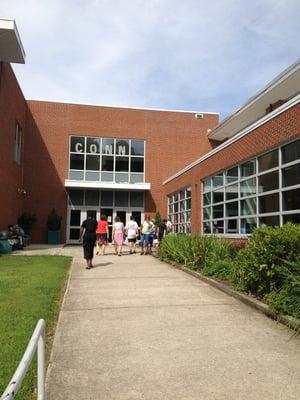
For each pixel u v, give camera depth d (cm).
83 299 933
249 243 945
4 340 603
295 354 575
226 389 468
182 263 1475
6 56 2148
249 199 1534
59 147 3036
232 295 948
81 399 448
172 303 888
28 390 454
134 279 1205
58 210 2998
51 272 1283
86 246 1434
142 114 3177
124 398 449
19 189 2812
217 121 3256
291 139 1219
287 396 449
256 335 660
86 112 3100
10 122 2430
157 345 619
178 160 3183
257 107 2211
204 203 2050
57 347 613
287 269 772
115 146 3122
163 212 3119
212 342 629
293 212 1217
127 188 3014
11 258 1709
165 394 458
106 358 568
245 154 1529
